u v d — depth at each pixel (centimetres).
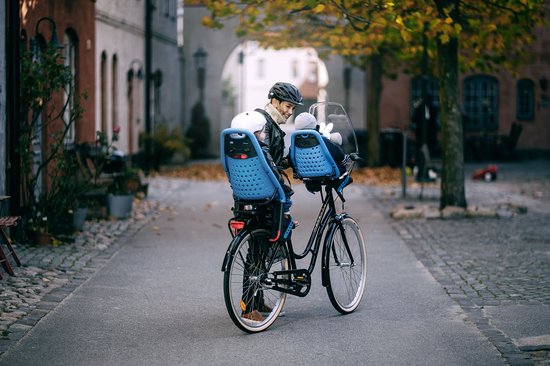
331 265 788
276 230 729
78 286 921
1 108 1156
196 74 3688
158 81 2947
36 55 1366
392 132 3020
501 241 1269
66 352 667
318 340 709
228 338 713
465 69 1719
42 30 1432
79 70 1706
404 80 3591
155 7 2931
